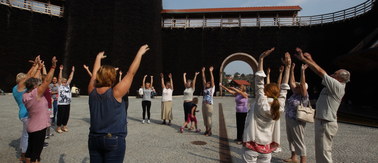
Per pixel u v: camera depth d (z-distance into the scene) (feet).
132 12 80.48
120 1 78.28
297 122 12.26
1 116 27.17
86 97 68.28
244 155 8.59
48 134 17.30
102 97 6.52
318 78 86.38
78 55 80.38
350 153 14.88
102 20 78.33
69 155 13.53
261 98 8.25
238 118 16.72
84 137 18.07
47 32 80.69
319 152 10.16
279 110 7.81
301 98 12.51
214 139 18.11
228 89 17.71
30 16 77.71
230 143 16.89
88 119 26.99
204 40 101.50
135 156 13.55
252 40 98.99
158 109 39.45
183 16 105.09
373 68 46.03
